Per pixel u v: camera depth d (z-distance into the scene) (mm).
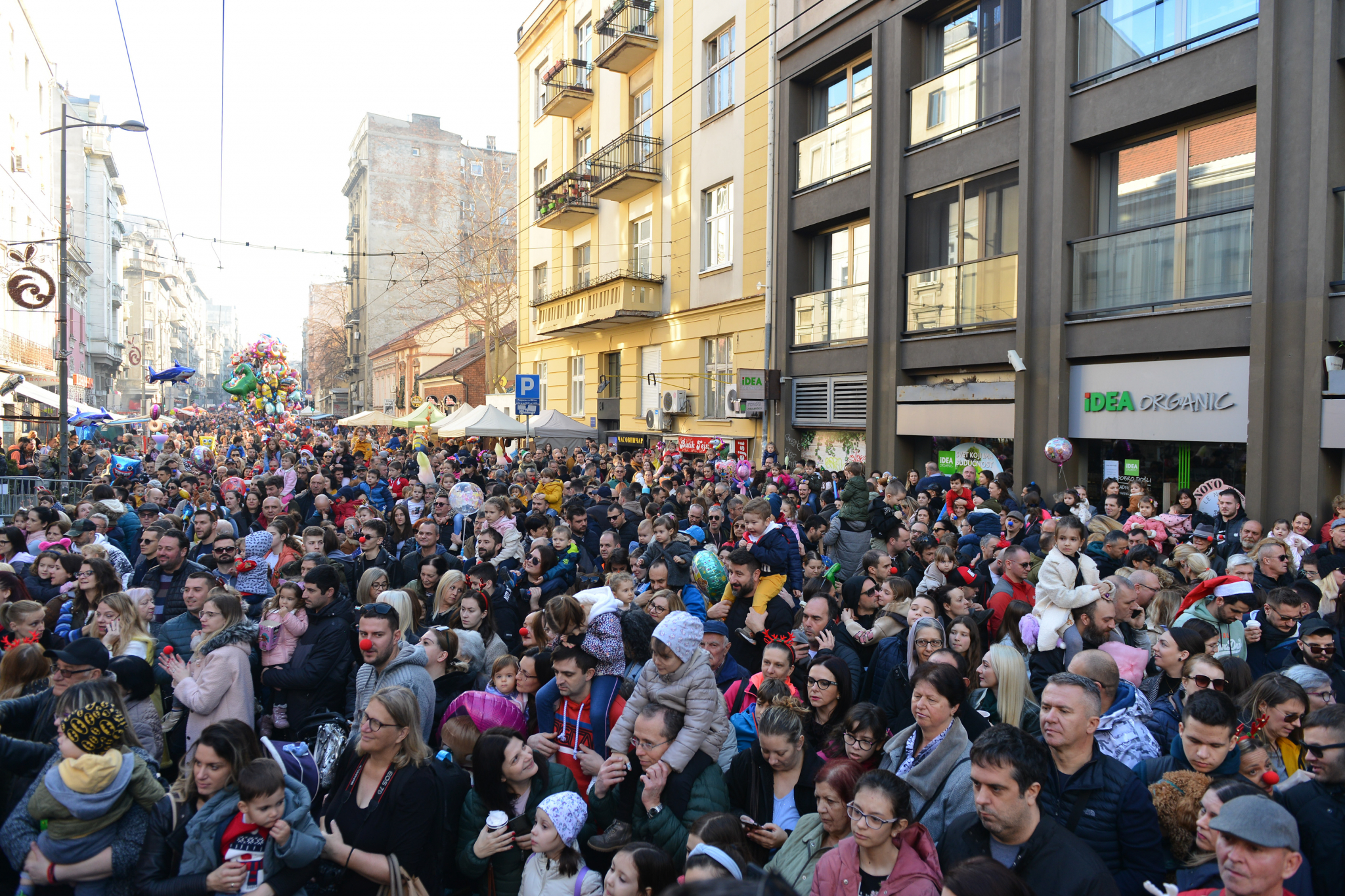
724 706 3865
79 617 5727
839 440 15109
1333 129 8250
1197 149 9695
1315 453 8305
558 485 11398
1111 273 10484
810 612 4734
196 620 5402
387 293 59750
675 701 3672
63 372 15023
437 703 4828
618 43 20172
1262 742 3541
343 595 6184
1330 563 6336
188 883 3100
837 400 15055
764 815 3564
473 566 6348
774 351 16422
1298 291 8469
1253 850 2207
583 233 24469
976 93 12281
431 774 3424
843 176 14703
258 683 5215
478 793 3531
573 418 22750
